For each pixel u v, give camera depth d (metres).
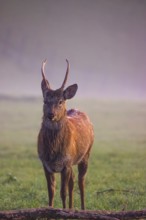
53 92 41.81
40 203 50.03
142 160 86.88
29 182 62.94
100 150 104.31
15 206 48.53
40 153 42.28
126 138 134.75
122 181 63.41
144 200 50.00
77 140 44.59
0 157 93.69
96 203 49.09
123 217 32.84
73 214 32.47
